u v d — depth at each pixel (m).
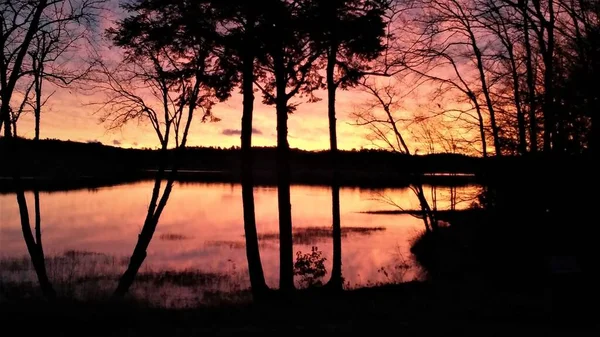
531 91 17.50
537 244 16.70
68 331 9.66
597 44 14.03
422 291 15.13
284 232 21.41
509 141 18.95
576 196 15.81
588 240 15.42
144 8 19.77
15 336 9.38
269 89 23.16
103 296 14.00
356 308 11.95
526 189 17.64
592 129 14.77
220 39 19.08
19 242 37.62
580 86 14.38
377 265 28.73
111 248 36.34
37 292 17.33
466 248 20.66
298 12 19.03
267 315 11.08
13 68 18.86
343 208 69.19
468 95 21.62
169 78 20.81
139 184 116.50
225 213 63.97
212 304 14.04
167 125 22.47
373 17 19.83
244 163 21.44
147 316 10.86
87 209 63.47
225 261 31.75
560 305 10.18
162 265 30.03
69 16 18.92
